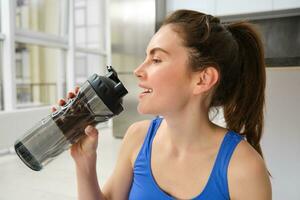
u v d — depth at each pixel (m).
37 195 2.02
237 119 0.75
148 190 0.71
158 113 0.65
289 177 1.72
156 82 0.62
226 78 0.70
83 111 0.66
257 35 0.72
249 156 0.64
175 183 0.68
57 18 4.04
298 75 1.66
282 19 2.33
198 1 3.11
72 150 0.76
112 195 0.83
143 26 3.83
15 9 3.23
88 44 4.77
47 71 4.02
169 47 0.62
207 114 0.70
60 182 2.26
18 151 0.69
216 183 0.64
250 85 0.73
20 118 3.17
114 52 4.00
